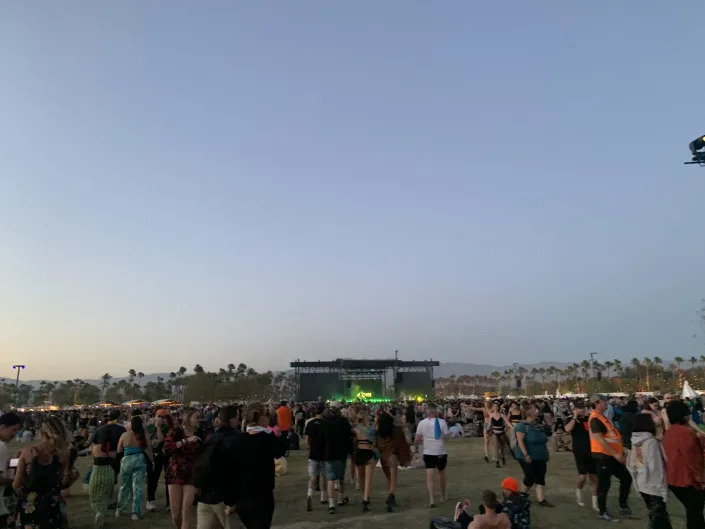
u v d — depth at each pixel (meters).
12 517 5.43
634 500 9.94
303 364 77.62
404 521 8.49
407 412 23.80
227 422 5.13
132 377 171.12
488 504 5.86
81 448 20.58
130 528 8.34
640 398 35.56
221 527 5.60
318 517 8.89
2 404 129.00
